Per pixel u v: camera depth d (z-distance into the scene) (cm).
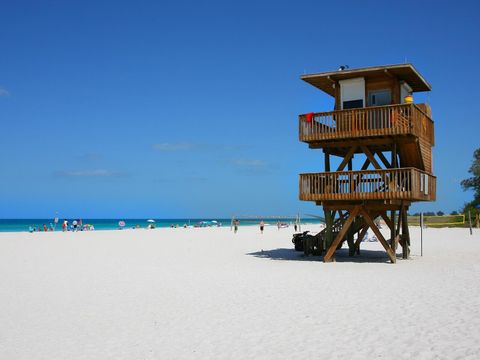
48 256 2731
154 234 5488
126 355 880
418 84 2414
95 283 1698
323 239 2678
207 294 1459
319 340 938
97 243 3869
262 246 3566
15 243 3844
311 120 2200
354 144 2200
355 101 2289
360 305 1251
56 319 1164
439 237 4297
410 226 6631
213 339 968
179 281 1728
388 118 2069
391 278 1731
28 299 1411
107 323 1119
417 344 894
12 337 1013
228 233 5828
